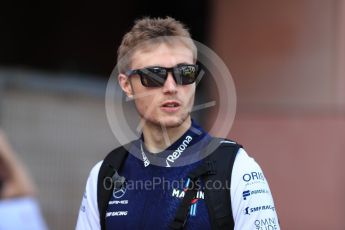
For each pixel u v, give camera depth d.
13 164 11.22
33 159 26.75
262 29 29.80
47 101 27.45
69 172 27.88
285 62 29.45
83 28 40.69
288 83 29.41
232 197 8.99
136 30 9.64
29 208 10.91
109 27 40.69
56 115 27.67
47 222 26.97
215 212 8.93
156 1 39.31
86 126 28.61
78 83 28.67
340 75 28.77
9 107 26.23
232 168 9.09
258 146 29.53
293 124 29.16
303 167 28.94
